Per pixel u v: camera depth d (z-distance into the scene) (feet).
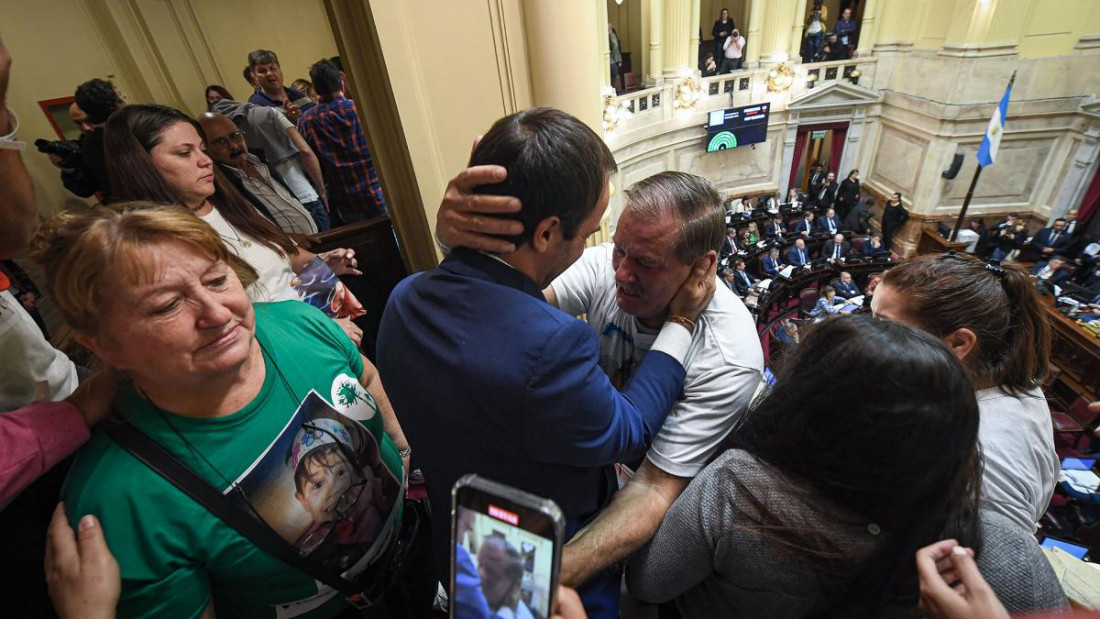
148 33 14.66
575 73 5.57
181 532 2.48
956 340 3.20
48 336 4.27
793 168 43.16
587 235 2.48
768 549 2.21
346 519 3.11
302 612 3.16
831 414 1.98
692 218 2.79
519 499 1.79
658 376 2.88
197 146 4.22
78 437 2.37
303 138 8.37
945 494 1.99
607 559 2.66
